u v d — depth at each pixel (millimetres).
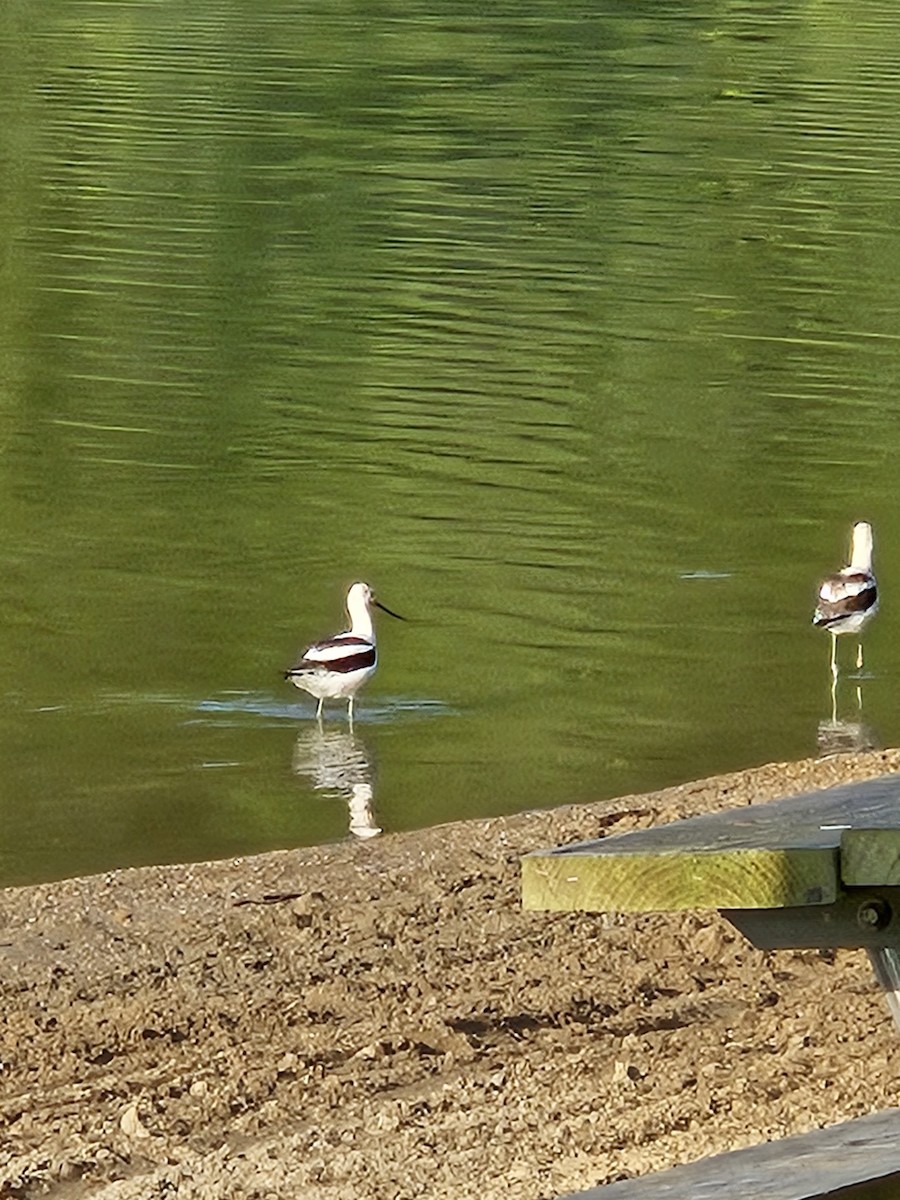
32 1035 7641
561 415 21672
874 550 17938
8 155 34875
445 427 21219
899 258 28625
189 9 51000
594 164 34719
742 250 28922
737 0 53219
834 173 33938
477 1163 6465
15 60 44062
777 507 18953
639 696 14617
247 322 25266
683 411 21875
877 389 22672
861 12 52000
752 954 8250
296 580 17156
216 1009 7859
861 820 5293
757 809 5547
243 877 9531
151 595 16766
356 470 19922
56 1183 6492
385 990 7996
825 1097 6852
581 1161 6441
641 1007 7781
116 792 12891
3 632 15883
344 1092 7125
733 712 14336
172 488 19484
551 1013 7750
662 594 16797
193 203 31781
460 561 17578
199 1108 7020
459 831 10250
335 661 14055
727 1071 7129
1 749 13656
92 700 14492
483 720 14219
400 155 35438
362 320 25391
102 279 27312
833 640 15352
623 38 47688
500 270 27797
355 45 46438
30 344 24375
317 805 12648
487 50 45969
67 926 8859
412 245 29312
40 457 20328
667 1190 4445
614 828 10227
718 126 37812
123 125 37531
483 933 8594
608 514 18688
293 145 36156
